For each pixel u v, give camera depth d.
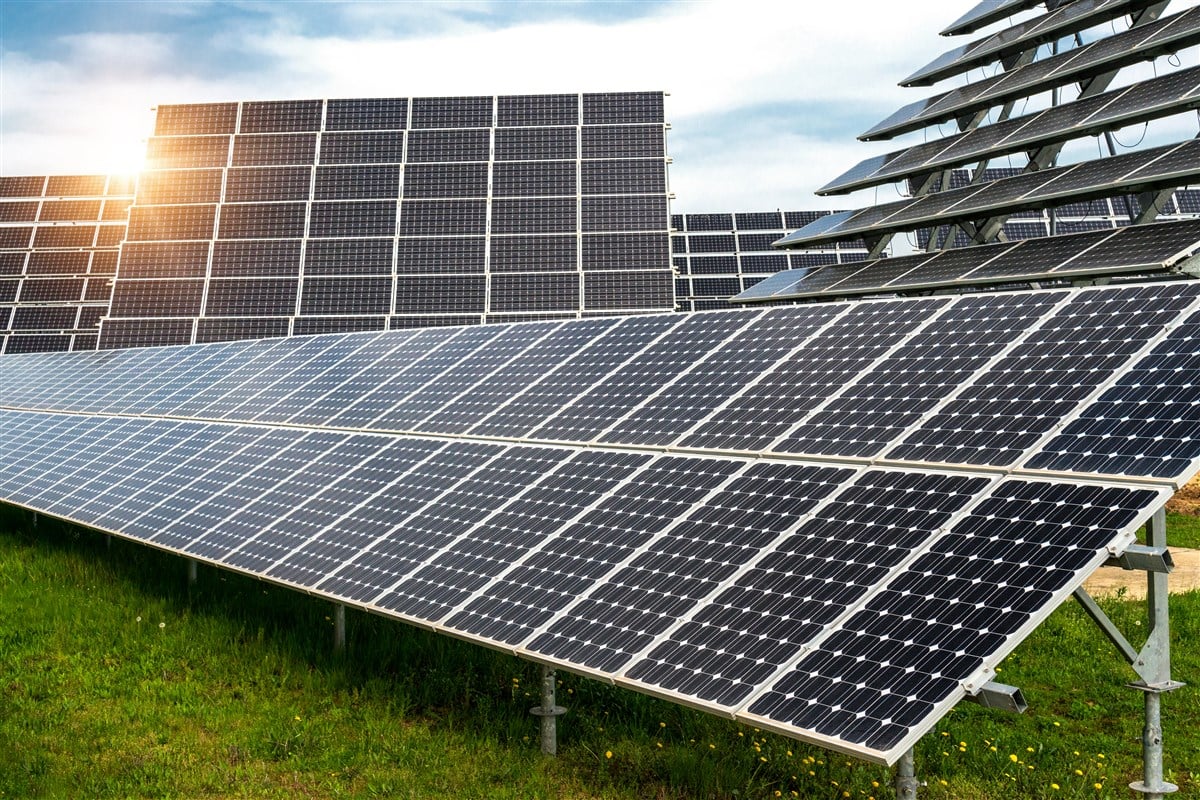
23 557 23.44
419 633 16.81
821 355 15.12
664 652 10.36
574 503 13.94
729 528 11.94
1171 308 11.80
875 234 36.31
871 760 8.16
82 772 12.03
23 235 66.31
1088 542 9.18
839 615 9.80
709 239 63.97
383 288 43.03
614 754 12.30
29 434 30.44
